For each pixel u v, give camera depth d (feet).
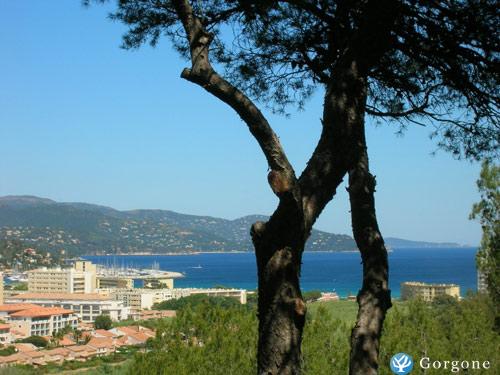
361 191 14.11
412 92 18.33
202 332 33.04
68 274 383.45
